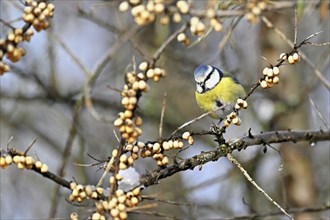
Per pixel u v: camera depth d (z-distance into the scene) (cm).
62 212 1298
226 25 837
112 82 1402
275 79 541
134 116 494
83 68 964
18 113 1452
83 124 1366
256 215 885
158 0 482
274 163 1195
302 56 877
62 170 1002
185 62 1284
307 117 1179
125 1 491
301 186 1129
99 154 1344
